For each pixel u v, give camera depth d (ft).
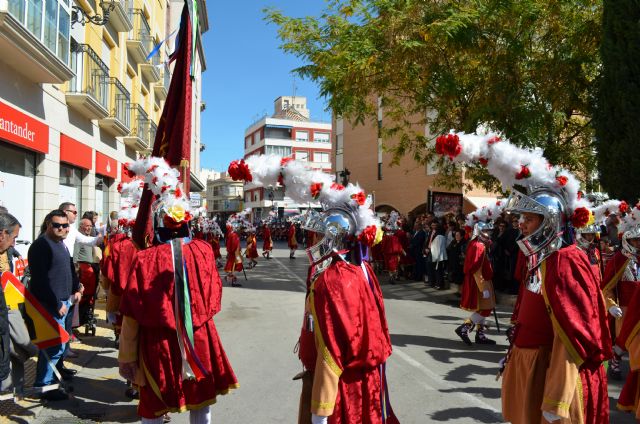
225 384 11.72
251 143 228.63
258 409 15.71
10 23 25.70
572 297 8.72
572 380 8.46
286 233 139.54
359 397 8.32
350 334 8.09
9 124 29.01
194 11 15.08
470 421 14.80
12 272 15.29
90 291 24.36
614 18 33.42
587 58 39.27
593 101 38.52
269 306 34.81
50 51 29.76
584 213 9.25
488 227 24.47
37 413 15.16
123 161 57.57
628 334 13.50
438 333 26.43
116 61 52.75
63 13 34.19
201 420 11.39
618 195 33.40
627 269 18.67
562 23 40.52
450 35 37.91
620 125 33.42
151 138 68.23
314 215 9.23
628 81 32.73
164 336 10.75
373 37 43.57
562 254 9.08
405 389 17.57
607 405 9.26
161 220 11.43
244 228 63.36
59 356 16.70
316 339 8.30
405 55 41.34
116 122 47.88
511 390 9.79
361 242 9.04
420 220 51.37
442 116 46.50
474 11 39.47
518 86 40.14
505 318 30.55
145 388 10.78
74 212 21.70
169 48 91.20
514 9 39.04
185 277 10.91
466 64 42.75
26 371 19.20
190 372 10.55
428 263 45.65
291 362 20.85
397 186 92.48
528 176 9.75
